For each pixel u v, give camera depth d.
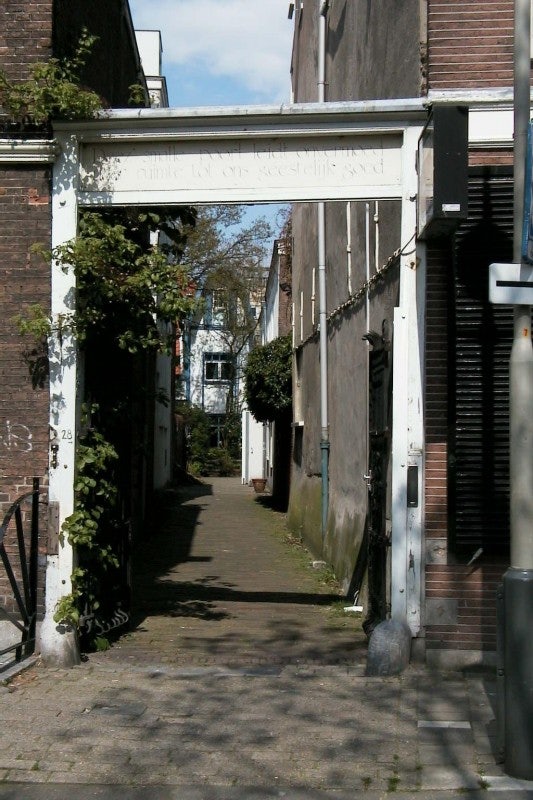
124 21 12.44
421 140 7.40
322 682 7.06
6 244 7.73
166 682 7.04
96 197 7.77
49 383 7.65
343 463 12.77
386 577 8.12
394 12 8.95
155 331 8.17
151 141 7.75
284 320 25.97
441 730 5.98
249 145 7.74
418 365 7.49
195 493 31.61
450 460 7.39
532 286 5.39
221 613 9.86
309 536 16.12
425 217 7.21
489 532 7.36
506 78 7.63
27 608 7.52
